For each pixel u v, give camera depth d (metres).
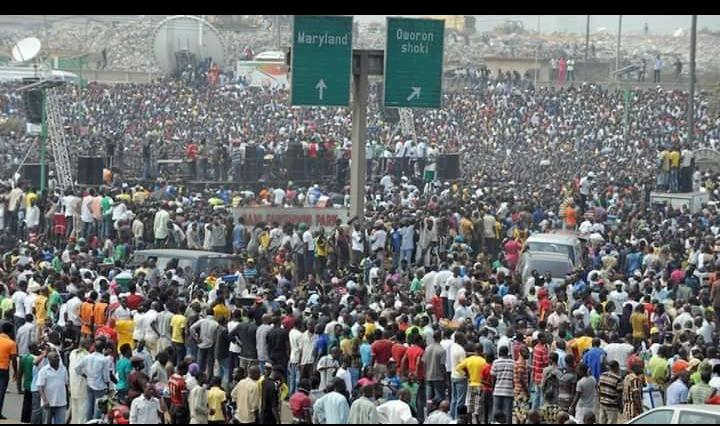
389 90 52.38
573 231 57.53
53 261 45.16
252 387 29.34
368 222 53.22
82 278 39.12
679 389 31.16
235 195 62.69
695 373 31.86
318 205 60.12
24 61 90.50
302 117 103.44
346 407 28.47
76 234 54.94
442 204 54.78
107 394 31.59
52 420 31.31
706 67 185.12
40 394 31.38
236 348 34.75
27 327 34.66
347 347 32.50
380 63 52.56
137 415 28.38
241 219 53.09
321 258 50.97
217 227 52.34
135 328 35.31
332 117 102.62
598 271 45.56
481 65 148.62
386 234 51.22
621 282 40.69
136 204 55.50
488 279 41.88
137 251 48.31
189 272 45.03
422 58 52.47
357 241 50.84
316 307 36.06
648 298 39.16
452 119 102.81
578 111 107.31
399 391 28.84
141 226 53.06
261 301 36.31
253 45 165.25
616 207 62.19
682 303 39.38
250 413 29.34
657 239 52.09
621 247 50.47
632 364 31.61
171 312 35.50
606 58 168.62
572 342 33.78
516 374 31.77
